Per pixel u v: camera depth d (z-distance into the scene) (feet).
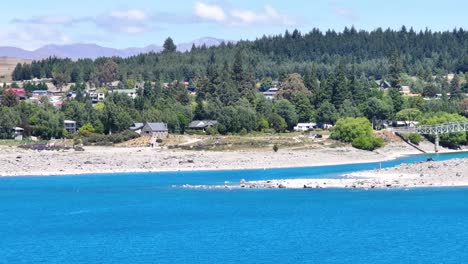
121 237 415.64
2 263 355.56
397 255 360.89
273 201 538.06
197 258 359.25
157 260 356.18
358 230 425.28
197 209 510.17
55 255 370.94
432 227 431.02
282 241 397.39
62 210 518.78
